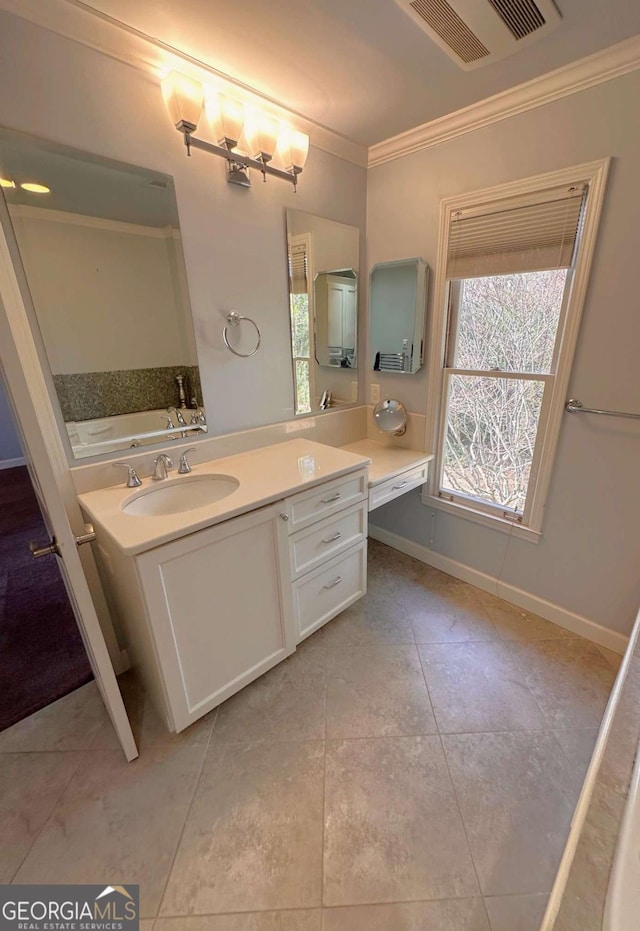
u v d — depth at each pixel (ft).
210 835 3.76
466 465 7.07
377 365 7.75
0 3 3.44
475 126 5.52
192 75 4.56
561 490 5.84
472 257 5.98
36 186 3.96
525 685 5.28
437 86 4.94
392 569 7.91
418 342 6.94
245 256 5.65
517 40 4.11
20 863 3.60
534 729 4.69
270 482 5.05
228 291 5.58
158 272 4.93
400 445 7.81
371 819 3.85
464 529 7.27
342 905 3.28
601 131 4.55
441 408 7.11
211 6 3.68
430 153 6.11
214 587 4.39
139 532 3.84
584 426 5.41
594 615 5.91
